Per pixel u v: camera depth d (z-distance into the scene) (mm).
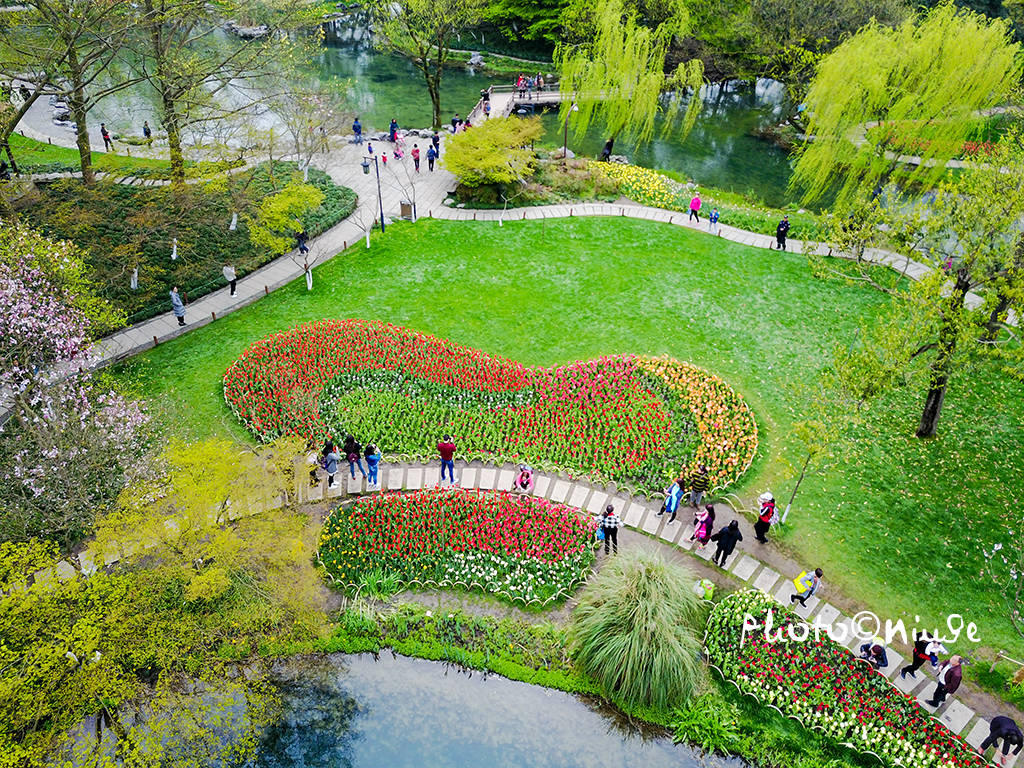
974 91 34719
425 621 18969
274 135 36625
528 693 17719
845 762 16234
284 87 39969
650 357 27062
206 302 29781
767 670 17594
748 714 17125
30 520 19391
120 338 27594
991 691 17609
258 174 38562
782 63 49188
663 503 22047
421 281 31219
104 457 20047
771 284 31875
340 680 18031
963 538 21156
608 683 17312
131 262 29859
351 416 24234
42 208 31047
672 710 17109
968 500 22266
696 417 24281
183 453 18031
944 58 34844
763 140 50219
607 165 42188
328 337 27078
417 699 17672
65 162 39188
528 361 27094
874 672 17656
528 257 33188
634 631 16672
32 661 14781
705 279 32062
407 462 23156
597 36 47312
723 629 18516
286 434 23297
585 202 38469
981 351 20344
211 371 26281
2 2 27781
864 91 35906
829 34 46500
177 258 31203
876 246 26156
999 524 21547
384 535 20547
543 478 22672
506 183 38000
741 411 24797
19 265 21156
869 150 38125
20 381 21047
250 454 21047
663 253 33906
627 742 16859
